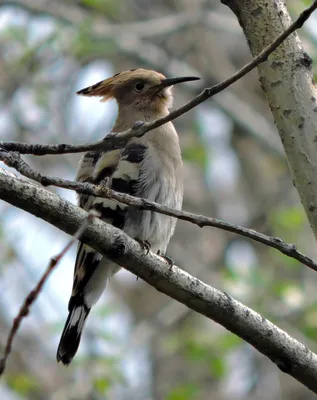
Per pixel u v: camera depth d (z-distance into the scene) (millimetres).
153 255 6711
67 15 16375
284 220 14570
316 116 6801
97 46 15805
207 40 17000
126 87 10531
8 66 16578
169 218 9133
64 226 6516
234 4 7117
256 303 14000
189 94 16766
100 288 8969
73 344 8969
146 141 9320
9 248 15648
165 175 9273
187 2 17547
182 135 16438
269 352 6801
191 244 15930
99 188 6652
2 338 15078
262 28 6992
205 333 14305
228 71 16828
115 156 9281
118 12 17406
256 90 17250
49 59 16656
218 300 6766
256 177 17094
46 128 16031
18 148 7031
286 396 14836
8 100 16234
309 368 6809
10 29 16234
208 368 15047
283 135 6867
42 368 15016
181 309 14797
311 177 6750
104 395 13125
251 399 14859
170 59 16078
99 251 6664
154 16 17516
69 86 16562
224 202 16703
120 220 8812
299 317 14188
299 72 6867
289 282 14398
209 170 16031
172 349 14086
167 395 13938
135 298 16625
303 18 6418
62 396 13070
